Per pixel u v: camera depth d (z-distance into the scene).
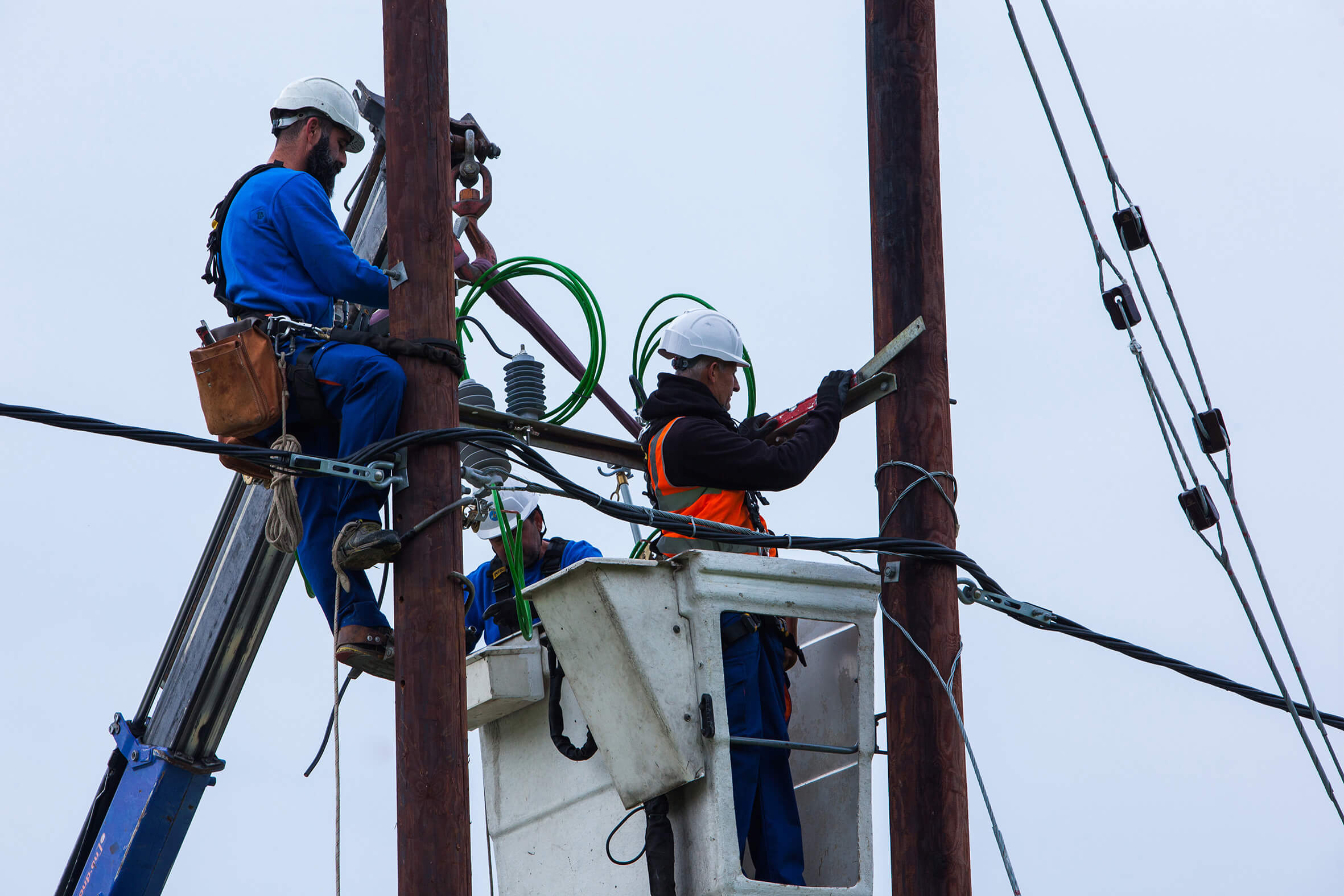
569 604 12.45
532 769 14.17
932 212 14.48
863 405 14.54
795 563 12.94
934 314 14.30
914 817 13.45
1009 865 12.72
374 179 19.36
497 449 14.20
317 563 13.52
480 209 16.31
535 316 18.12
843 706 13.65
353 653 12.96
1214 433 15.29
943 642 13.74
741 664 12.62
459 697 12.36
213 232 13.87
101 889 19.84
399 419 12.88
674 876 12.34
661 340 13.95
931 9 14.92
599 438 15.49
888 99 14.67
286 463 12.35
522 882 13.99
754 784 12.54
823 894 12.51
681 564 12.53
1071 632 14.62
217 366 12.94
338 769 12.70
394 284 13.10
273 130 14.63
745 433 14.89
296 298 13.30
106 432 12.05
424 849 11.99
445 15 13.60
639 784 12.34
